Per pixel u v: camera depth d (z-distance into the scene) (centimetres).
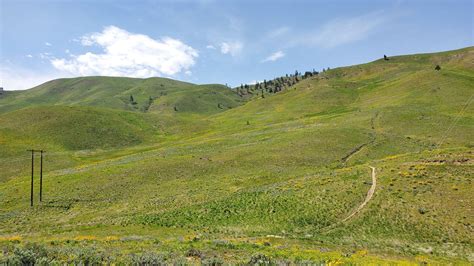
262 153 7888
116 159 9400
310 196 4556
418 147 7712
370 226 3588
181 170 7156
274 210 4275
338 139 8594
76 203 5766
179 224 4131
